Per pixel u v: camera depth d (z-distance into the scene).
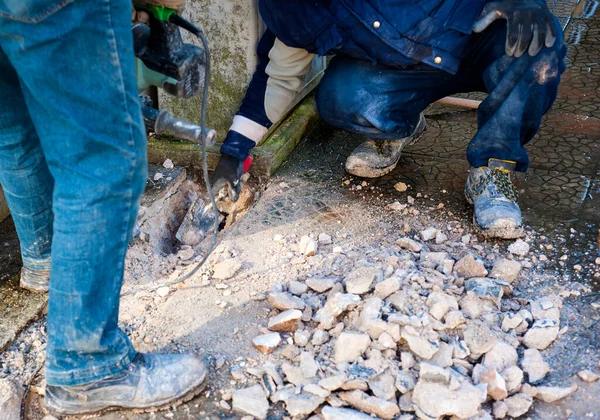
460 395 1.50
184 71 1.48
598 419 1.51
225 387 1.62
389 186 2.44
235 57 2.35
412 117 2.25
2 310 1.84
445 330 1.70
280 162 2.55
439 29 1.92
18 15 1.14
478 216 2.13
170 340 1.76
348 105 2.12
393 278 1.80
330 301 1.78
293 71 2.05
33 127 1.66
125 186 1.35
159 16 1.41
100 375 1.46
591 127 2.80
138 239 2.14
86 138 1.28
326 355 1.68
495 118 2.02
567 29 3.84
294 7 1.90
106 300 1.41
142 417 1.54
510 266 1.93
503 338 1.71
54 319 1.39
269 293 1.88
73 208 1.32
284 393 1.57
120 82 1.26
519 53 1.87
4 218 2.24
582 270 1.99
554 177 2.45
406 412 1.54
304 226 2.22
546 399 1.57
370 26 1.92
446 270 1.95
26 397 1.62
